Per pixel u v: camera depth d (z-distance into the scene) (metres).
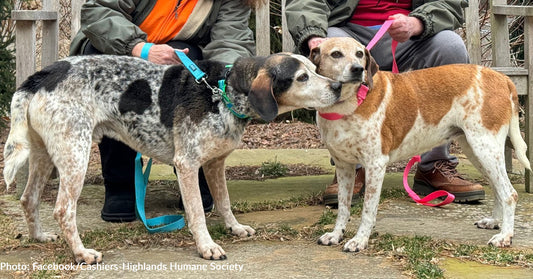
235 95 2.79
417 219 3.39
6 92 5.75
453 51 3.71
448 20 3.77
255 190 4.23
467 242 2.95
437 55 3.74
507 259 2.65
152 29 3.64
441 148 3.83
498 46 4.43
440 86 3.00
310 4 3.74
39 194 3.01
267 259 2.72
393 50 3.56
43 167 2.98
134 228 3.27
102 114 2.85
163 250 2.88
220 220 3.49
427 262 2.60
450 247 2.83
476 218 3.42
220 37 3.68
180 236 3.08
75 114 2.73
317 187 4.29
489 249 2.82
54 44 4.37
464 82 2.99
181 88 2.87
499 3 4.44
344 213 2.99
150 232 3.12
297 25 3.68
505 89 3.03
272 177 4.73
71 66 2.81
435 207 3.67
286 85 2.74
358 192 3.79
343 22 3.99
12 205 3.81
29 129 2.82
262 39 4.63
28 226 3.01
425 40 3.80
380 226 3.23
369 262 2.66
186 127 2.81
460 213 3.53
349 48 2.79
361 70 2.71
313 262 2.67
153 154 3.02
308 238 3.06
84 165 2.73
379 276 2.48
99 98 2.84
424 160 3.89
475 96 2.97
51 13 4.30
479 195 3.72
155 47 3.33
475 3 4.65
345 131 2.84
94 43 3.47
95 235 3.09
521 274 2.49
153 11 3.62
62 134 2.70
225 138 2.83
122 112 2.89
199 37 3.74
